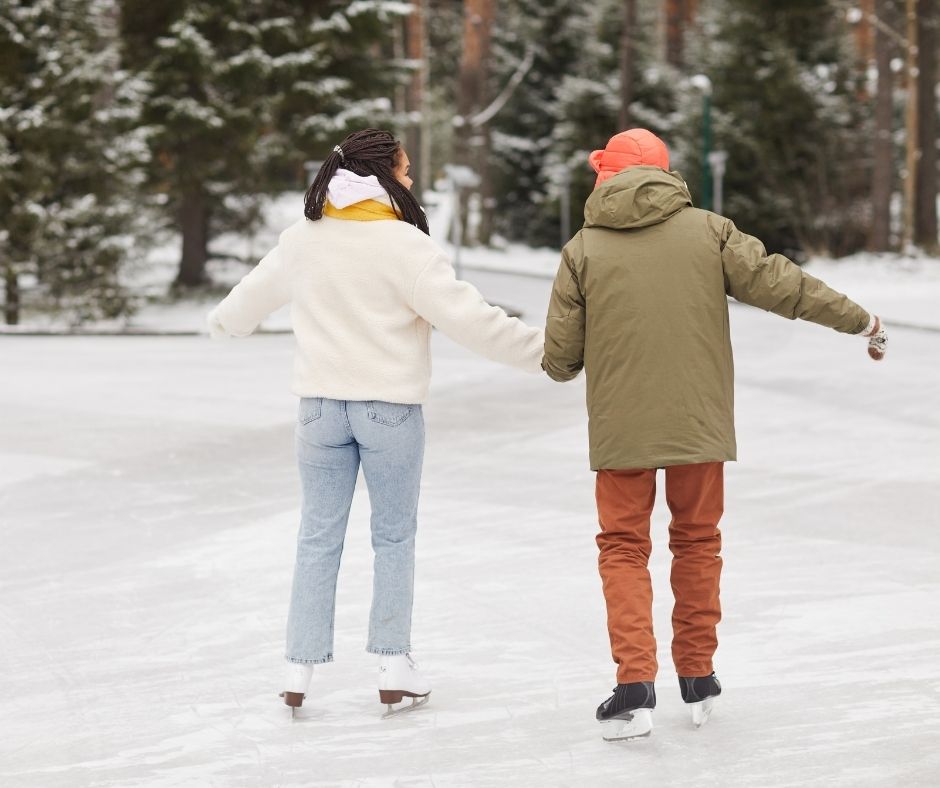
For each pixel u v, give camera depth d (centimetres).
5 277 3872
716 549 632
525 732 624
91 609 860
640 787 552
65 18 3847
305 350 649
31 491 1261
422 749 604
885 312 3984
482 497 1221
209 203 4938
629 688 592
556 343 632
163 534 1081
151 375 2298
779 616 820
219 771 579
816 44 6756
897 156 7144
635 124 7569
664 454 605
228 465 1399
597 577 926
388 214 651
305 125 4788
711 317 613
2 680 717
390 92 5250
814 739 607
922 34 6238
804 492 1238
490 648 765
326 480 659
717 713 647
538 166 8512
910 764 573
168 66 4575
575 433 1608
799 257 6919
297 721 646
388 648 654
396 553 656
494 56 8438
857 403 1898
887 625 796
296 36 4747
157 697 686
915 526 1086
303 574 655
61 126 3756
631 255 612
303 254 652
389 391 639
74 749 609
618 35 7650
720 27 6769
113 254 3884
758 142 6594
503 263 7031
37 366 2480
